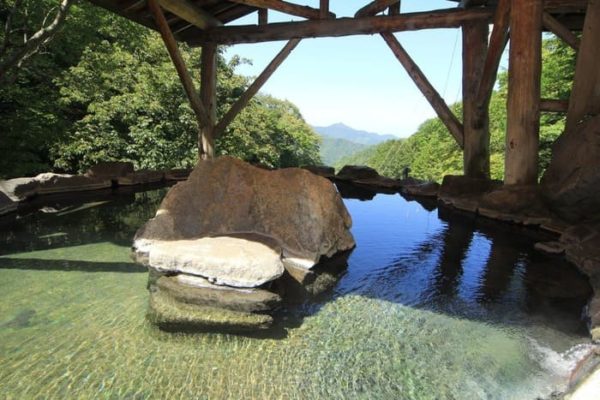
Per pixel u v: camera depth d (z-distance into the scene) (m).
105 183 7.60
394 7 6.98
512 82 5.21
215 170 4.28
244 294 2.87
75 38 8.28
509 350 2.53
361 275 3.76
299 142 23.91
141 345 2.49
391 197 7.79
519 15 4.98
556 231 4.77
